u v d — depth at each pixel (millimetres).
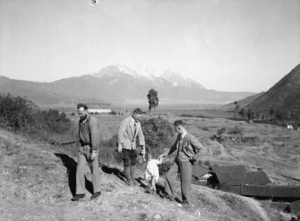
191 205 7492
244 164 82375
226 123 162625
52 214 5922
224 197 10141
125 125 7668
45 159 8422
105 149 13906
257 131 135875
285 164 86062
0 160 7641
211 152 91750
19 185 6664
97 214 6164
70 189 6961
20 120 13031
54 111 29344
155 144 27188
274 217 10297
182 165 7375
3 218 5480
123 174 9055
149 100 151250
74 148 11484
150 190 7844
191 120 166750
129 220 6137
